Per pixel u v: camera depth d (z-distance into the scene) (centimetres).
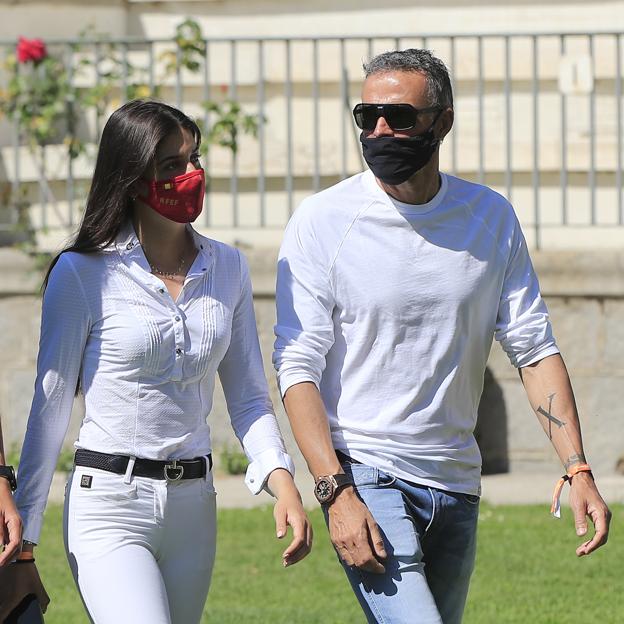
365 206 1175
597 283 2550
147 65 3077
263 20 3080
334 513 1125
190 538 1124
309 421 1148
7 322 2672
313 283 1173
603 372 2573
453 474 1195
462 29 3016
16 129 2756
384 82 1151
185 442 1113
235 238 2969
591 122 2584
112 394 1096
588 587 1881
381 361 1171
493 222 1199
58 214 2777
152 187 1109
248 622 1711
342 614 1755
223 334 1135
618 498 2434
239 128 3011
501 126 2986
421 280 1162
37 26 3069
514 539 2136
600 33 2573
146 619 1052
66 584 1920
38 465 1112
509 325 1217
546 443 2614
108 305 1101
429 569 1233
